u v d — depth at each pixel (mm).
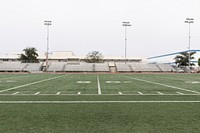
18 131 4277
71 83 17266
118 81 19969
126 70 60656
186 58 68438
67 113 5883
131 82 18625
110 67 65562
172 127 4559
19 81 19703
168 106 6949
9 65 61875
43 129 4418
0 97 9023
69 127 4562
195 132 4223
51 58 81625
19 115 5637
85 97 9039
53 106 6930
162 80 21891
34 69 60281
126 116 5543
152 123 4875
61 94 10086
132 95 9742
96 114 5770
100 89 12492
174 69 62781
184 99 8508
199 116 5539
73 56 83562
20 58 77125
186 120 5133
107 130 4359
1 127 4547
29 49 76562
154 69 61969
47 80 21375
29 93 10469
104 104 7312
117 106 6938
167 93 10555
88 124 4789
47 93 10477
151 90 11969
